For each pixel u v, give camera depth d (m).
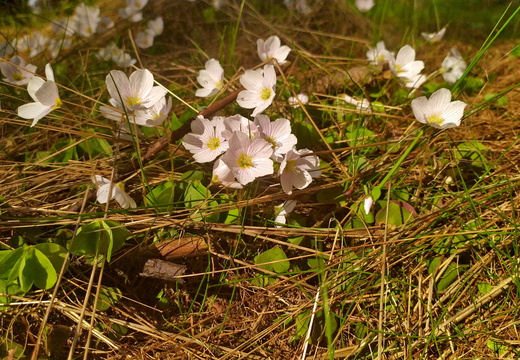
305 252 0.33
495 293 0.31
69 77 0.47
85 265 0.31
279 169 0.31
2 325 0.30
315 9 0.62
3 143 0.39
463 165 0.36
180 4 0.60
